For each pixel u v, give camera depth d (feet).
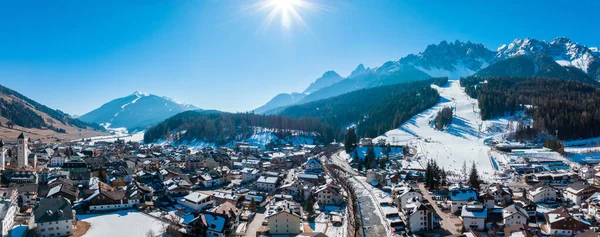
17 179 474.90
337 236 360.28
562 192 499.10
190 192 515.91
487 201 425.28
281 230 366.84
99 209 416.87
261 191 555.28
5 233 303.68
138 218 394.11
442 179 598.34
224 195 475.31
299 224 367.04
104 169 611.06
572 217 337.31
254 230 379.96
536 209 404.36
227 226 352.28
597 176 572.51
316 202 488.02
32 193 416.05
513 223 365.81
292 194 515.91
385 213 423.64
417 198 417.08
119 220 385.91
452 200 434.30
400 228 381.19
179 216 411.34
